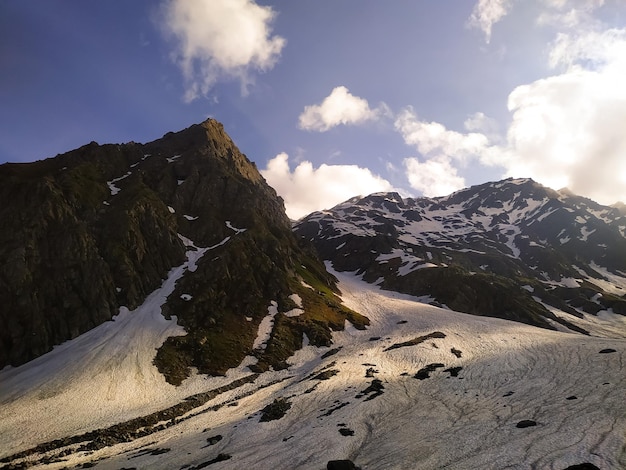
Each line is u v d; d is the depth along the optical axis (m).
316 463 40.78
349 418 54.19
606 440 36.03
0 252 108.31
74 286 111.50
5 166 149.62
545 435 39.59
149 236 138.62
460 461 36.69
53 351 98.12
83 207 133.88
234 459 45.06
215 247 152.00
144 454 53.06
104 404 75.31
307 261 186.62
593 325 173.38
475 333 111.81
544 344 89.12
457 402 57.56
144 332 103.81
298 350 110.75
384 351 98.56
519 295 184.25
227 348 104.56
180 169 186.50
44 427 66.56
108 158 175.00
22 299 102.88
